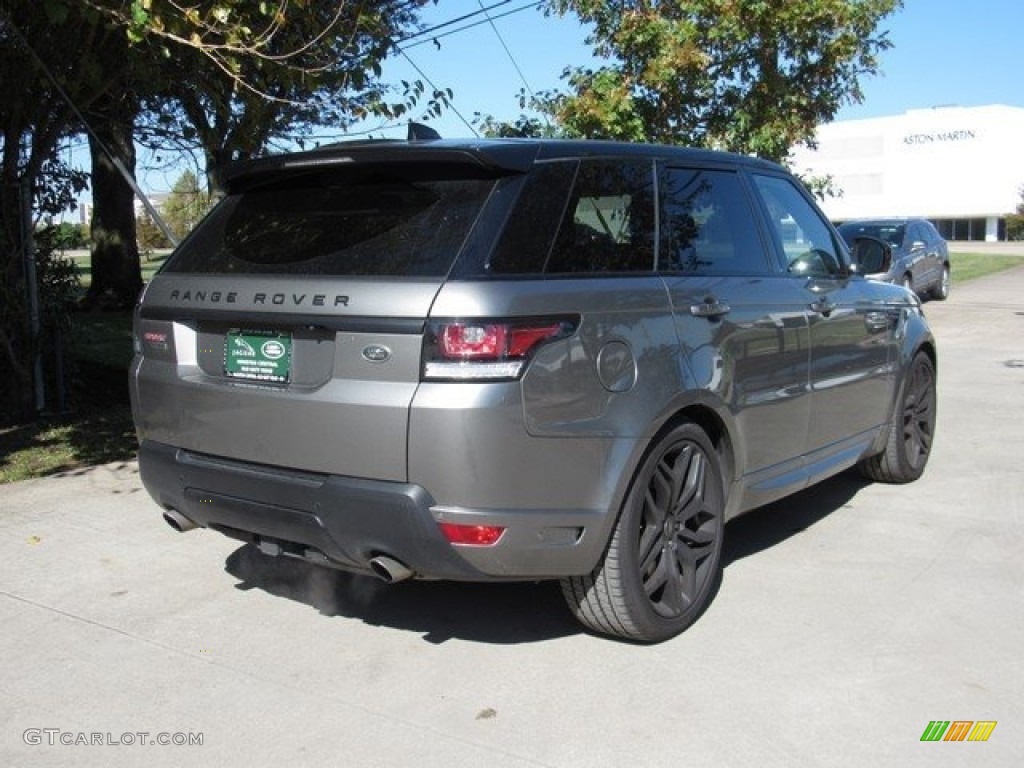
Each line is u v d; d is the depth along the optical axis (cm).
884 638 404
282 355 373
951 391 984
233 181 427
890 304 598
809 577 474
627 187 412
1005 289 2330
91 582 482
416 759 322
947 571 480
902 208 8725
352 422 346
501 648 404
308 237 387
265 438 371
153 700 365
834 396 523
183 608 450
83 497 629
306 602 455
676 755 321
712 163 471
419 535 339
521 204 363
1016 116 8269
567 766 316
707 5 1138
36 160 845
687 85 1179
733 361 429
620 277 388
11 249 856
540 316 345
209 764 322
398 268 351
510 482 339
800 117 1230
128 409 929
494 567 346
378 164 379
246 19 671
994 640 401
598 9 1191
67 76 767
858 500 607
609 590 381
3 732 343
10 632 425
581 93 1195
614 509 368
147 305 423
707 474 421
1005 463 692
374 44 803
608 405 364
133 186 682
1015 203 8331
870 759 316
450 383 333
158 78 773
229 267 400
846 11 1149
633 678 374
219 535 553
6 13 675
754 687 364
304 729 343
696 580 420
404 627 426
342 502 349
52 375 937
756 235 483
